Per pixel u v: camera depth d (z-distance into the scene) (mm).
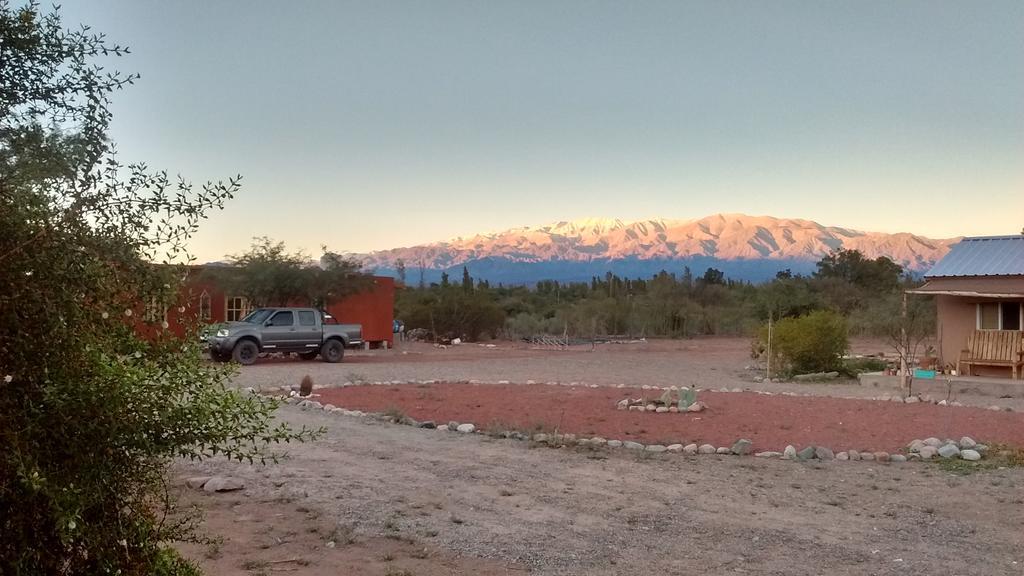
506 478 8633
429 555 5910
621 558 5926
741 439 11070
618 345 41719
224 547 5926
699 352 35844
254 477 8359
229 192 3398
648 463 9578
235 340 23328
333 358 25828
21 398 2889
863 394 17578
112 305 3203
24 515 2939
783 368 23312
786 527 6844
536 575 5520
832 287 56938
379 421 12578
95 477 3084
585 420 12742
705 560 5906
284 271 29016
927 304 31875
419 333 43719
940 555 6094
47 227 2920
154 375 3248
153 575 3740
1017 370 20047
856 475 9047
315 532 6438
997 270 21062
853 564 5848
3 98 3043
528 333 48406
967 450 10227
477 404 14539
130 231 3203
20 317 2873
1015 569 5777
